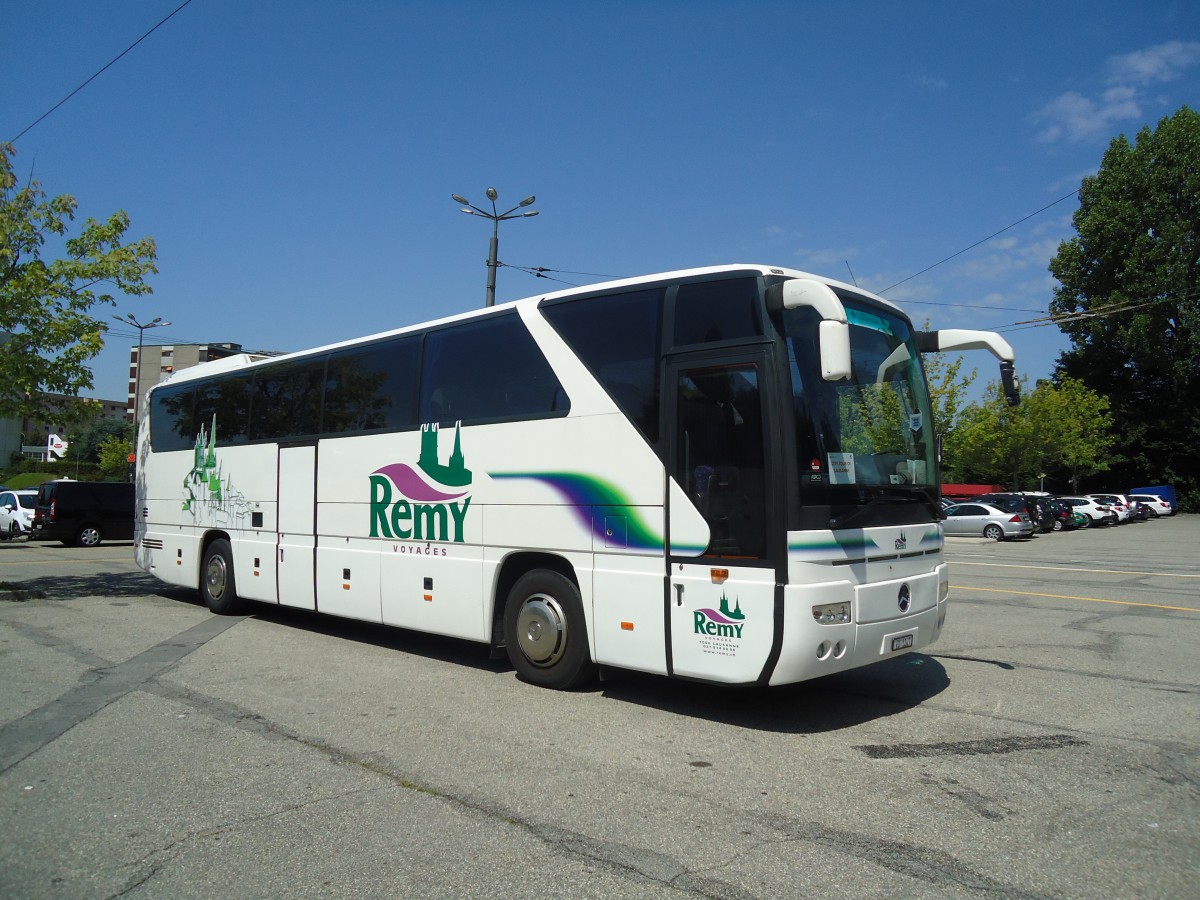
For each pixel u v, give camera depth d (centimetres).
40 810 467
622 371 672
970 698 704
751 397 594
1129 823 445
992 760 546
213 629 1047
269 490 1057
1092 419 5112
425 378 854
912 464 693
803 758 550
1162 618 1150
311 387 1011
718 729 615
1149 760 546
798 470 579
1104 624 1096
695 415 622
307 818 454
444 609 812
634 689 732
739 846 416
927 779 511
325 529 965
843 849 413
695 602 611
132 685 748
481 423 784
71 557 2134
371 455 906
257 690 732
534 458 731
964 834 431
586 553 685
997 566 2039
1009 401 729
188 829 440
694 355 627
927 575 682
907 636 651
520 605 749
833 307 552
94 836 432
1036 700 698
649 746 575
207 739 592
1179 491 5572
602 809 464
